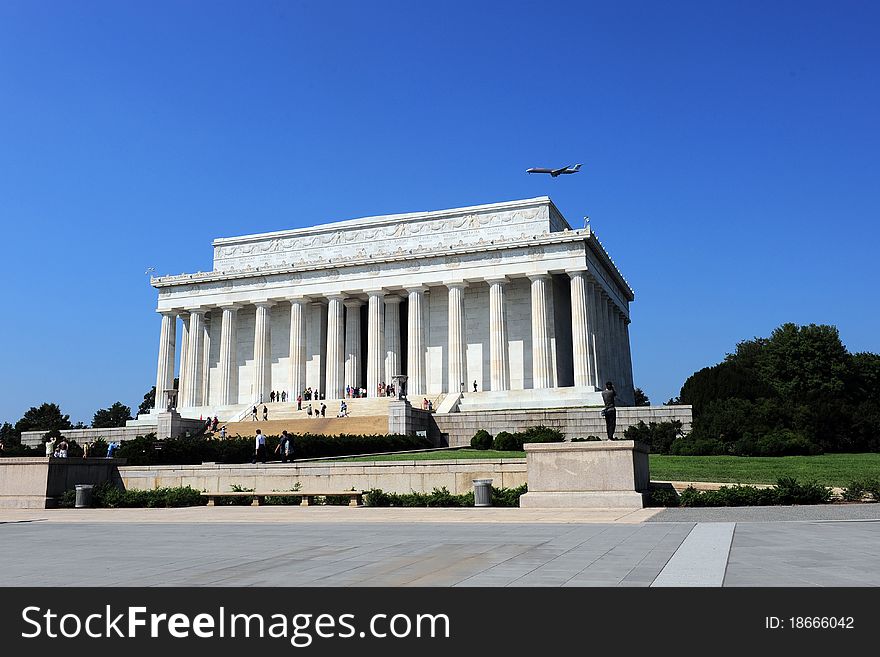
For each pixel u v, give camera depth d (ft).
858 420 192.24
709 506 87.45
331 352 276.41
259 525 79.25
